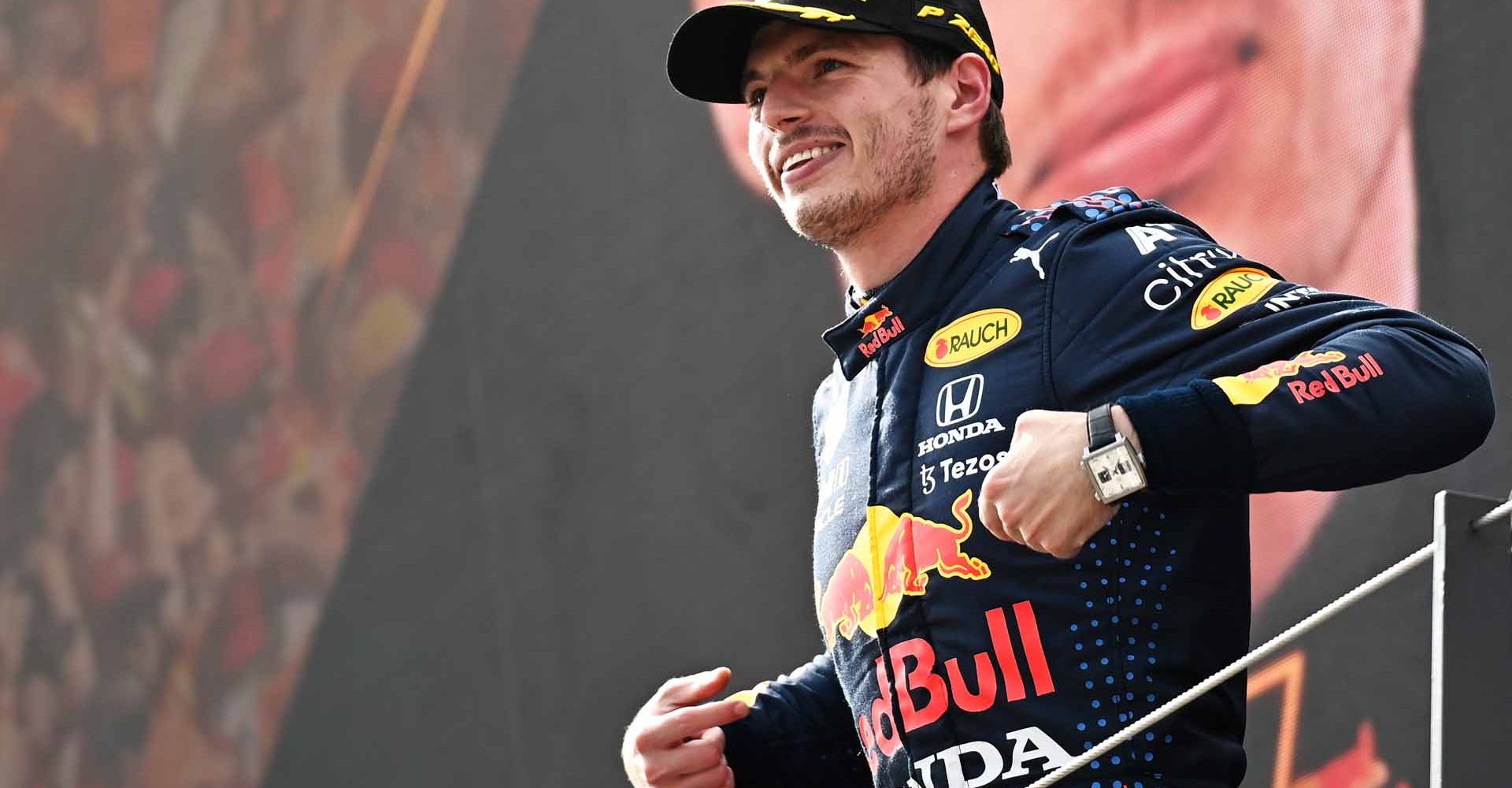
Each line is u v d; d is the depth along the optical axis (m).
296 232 18.09
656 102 14.85
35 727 19.73
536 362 15.49
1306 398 4.61
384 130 17.31
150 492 19.16
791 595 13.11
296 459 17.64
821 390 6.23
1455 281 9.84
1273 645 4.14
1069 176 12.05
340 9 17.92
